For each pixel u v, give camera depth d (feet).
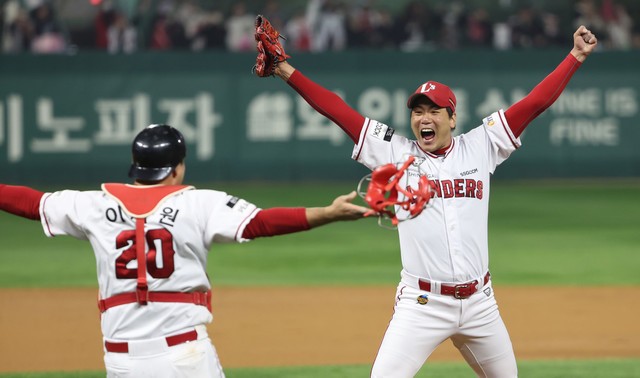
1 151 242.37
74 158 244.42
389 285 140.26
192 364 53.06
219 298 131.13
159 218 53.11
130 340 52.80
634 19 272.92
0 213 225.15
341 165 251.19
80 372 94.73
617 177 256.52
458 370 94.07
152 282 52.70
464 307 65.62
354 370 94.84
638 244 176.55
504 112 67.82
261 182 250.37
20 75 242.37
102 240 53.42
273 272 150.92
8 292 135.33
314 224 52.01
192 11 260.62
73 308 125.08
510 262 159.22
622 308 124.98
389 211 51.52
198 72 247.50
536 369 94.53
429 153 66.85
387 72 250.57
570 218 206.28
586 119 254.88
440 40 267.59
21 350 103.86
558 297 131.64
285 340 108.27
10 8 253.85
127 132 245.65
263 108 249.14
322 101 67.72
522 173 256.52
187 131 247.91
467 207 65.77
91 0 256.11
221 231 52.80
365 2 268.41
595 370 94.17
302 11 264.72
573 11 271.28
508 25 269.23
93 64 244.22
